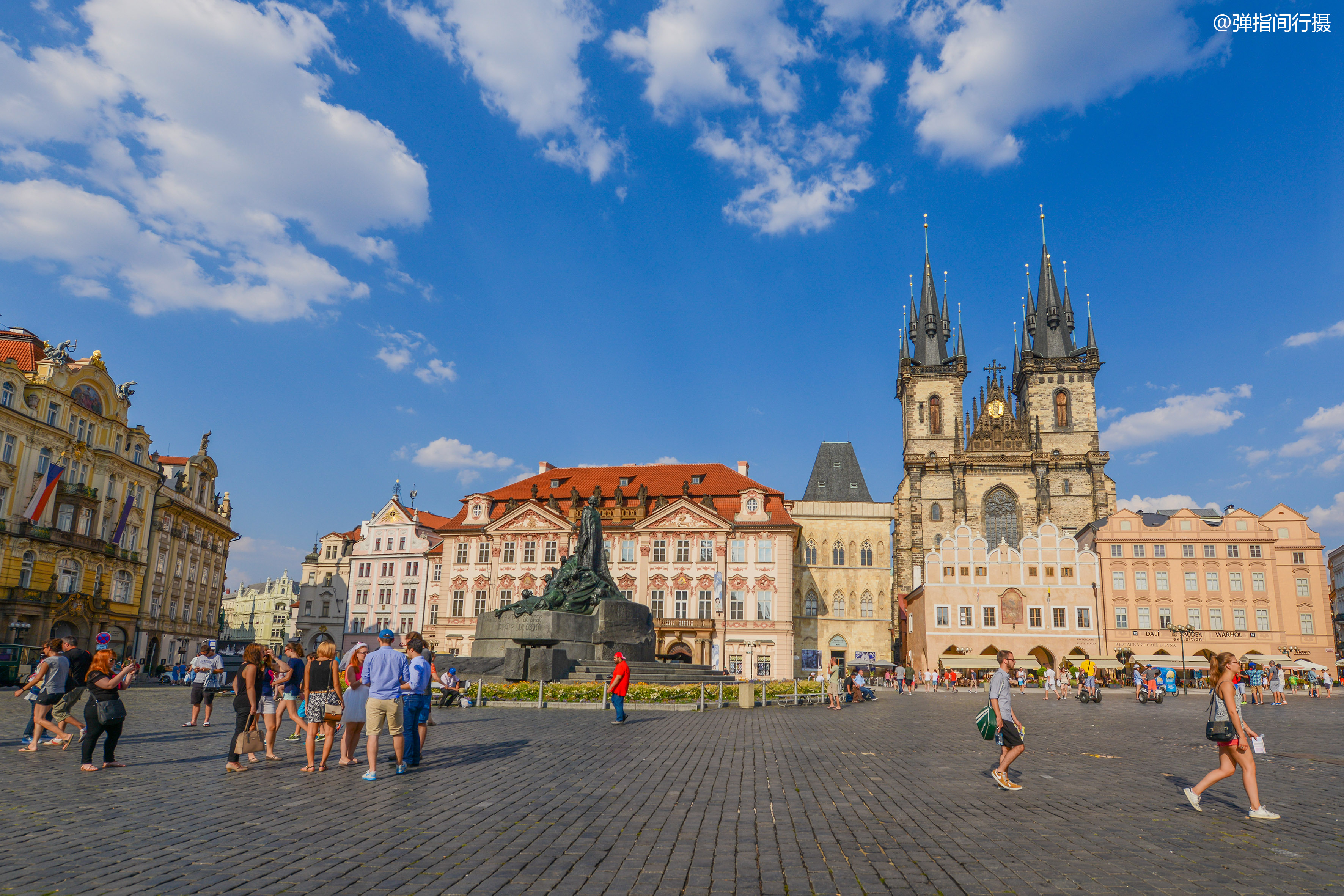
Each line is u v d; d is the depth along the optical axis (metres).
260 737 16.72
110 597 75.62
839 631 101.00
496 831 11.27
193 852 10.04
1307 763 20.52
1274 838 11.48
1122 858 10.32
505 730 24.16
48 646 18.94
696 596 87.88
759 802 13.71
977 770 17.84
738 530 88.50
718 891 8.84
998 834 11.56
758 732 25.81
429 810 12.53
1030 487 122.19
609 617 42.62
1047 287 136.00
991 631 91.31
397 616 101.06
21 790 13.75
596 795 14.07
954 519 122.56
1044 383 130.38
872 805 13.59
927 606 92.44
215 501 100.81
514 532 93.25
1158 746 23.67
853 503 103.56
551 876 9.29
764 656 85.88
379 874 9.21
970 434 128.88
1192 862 10.16
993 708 15.47
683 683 39.72
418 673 16.89
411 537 102.38
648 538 89.75
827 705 42.25
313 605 106.25
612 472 100.62
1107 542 92.50
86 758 15.66
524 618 41.28
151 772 15.85
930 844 10.92
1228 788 15.88
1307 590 90.19
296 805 12.77
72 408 71.00
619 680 27.91
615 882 9.11
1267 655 87.25
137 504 80.12
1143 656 88.94
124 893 8.45
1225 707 13.17
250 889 8.65
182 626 90.12
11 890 8.48
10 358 70.31
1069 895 8.83
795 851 10.50
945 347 136.12
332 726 16.39
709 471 97.88
